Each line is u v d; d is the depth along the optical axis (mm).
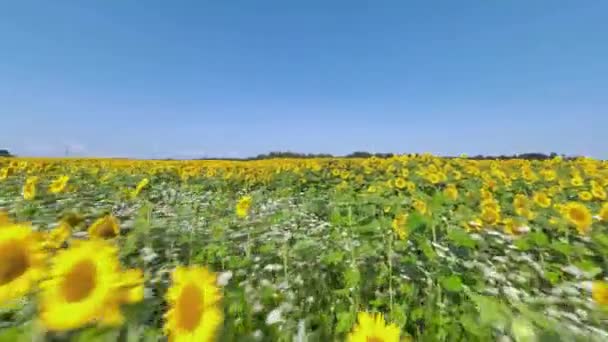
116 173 14234
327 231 4730
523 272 3400
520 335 1119
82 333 1014
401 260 3189
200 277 1247
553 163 17688
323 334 1995
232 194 10297
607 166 16781
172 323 1192
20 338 1045
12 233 1094
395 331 1361
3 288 1025
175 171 16656
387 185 9102
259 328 1930
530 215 5332
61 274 1044
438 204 4758
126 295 1080
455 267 3176
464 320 2031
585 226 4352
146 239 3588
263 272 3400
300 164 19812
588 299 2670
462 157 18938
